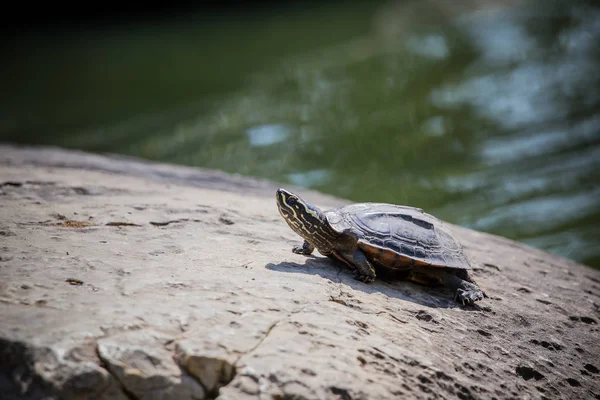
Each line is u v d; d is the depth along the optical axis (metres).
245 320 4.06
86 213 6.09
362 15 32.72
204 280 4.55
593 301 6.26
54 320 3.74
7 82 25.00
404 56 23.89
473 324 5.01
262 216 6.73
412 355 4.21
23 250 4.84
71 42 31.62
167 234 5.64
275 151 16.22
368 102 19.48
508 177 14.22
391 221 5.32
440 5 28.64
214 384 3.63
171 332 3.81
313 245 5.32
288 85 21.78
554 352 5.03
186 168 10.70
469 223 12.12
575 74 20.27
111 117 20.16
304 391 3.57
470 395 4.13
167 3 39.56
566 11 26.27
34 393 3.37
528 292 6.07
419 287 5.44
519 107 18.34
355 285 5.06
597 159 14.67
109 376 3.49
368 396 3.68
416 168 14.97
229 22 34.41
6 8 37.16
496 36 24.83
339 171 14.90
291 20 33.41
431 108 18.73
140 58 27.72
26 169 8.48
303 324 4.16
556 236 11.48
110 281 4.38
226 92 21.80
